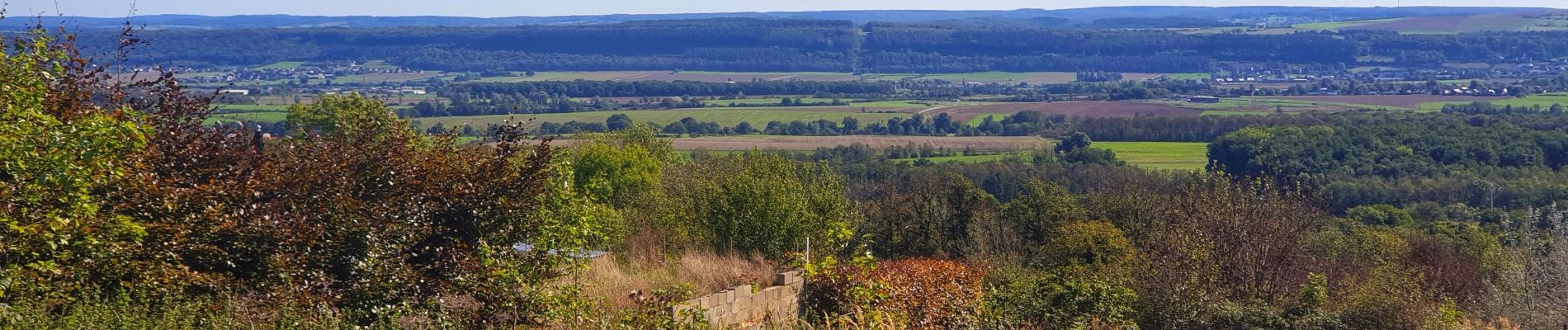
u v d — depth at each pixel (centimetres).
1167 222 2606
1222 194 2359
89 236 862
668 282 1390
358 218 1084
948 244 4109
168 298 901
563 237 1210
